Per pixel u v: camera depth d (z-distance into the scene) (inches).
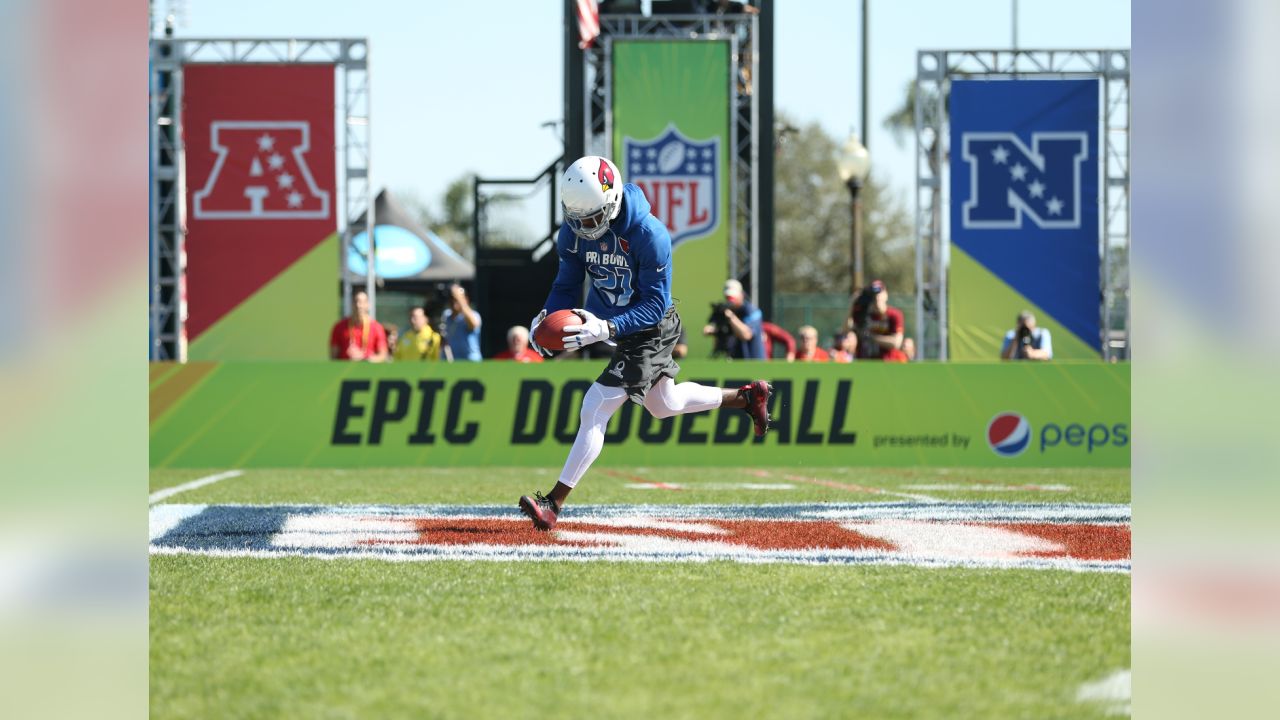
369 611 602.2
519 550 807.1
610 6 2556.6
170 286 2422.5
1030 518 1019.3
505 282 3129.9
